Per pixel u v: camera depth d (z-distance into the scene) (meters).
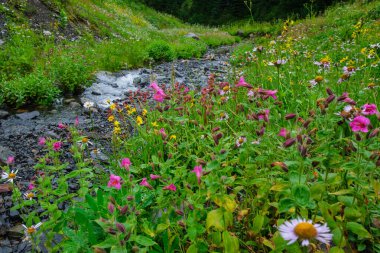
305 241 1.45
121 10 23.25
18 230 3.02
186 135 3.46
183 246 2.25
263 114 2.67
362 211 2.13
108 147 4.63
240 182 2.57
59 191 2.62
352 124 2.05
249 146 2.70
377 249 2.15
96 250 1.82
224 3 45.91
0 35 9.43
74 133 3.26
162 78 8.98
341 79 3.64
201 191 2.20
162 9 51.75
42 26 11.70
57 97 7.13
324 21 15.94
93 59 9.85
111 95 7.59
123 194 2.48
